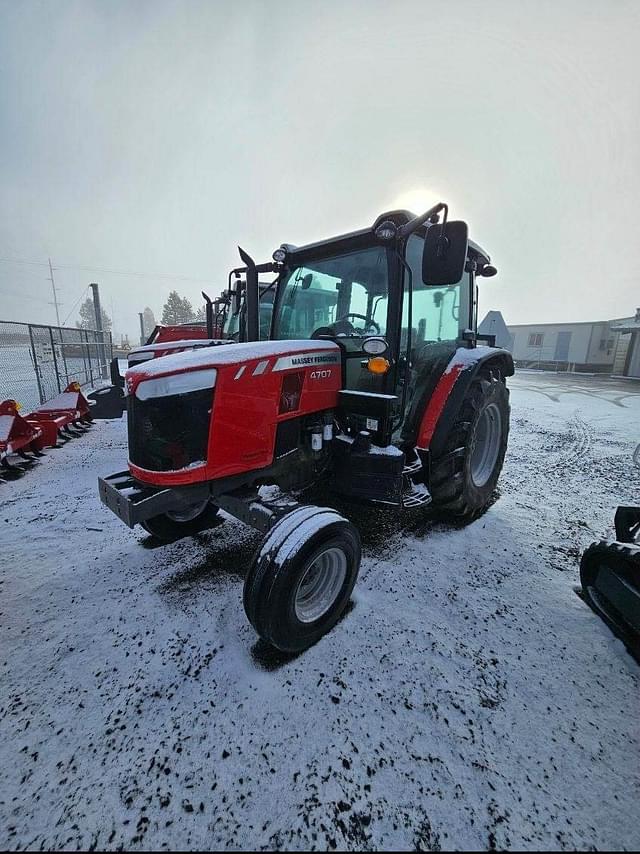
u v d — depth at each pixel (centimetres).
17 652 168
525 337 2344
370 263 238
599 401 991
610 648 172
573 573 231
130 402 183
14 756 125
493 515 313
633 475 419
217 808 111
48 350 848
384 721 137
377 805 112
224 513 305
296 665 161
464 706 144
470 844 104
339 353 231
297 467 217
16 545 259
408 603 201
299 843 104
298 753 126
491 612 195
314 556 164
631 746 130
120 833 106
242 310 394
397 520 300
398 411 244
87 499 335
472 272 321
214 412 173
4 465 406
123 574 226
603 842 105
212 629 182
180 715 139
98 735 132
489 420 324
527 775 121
